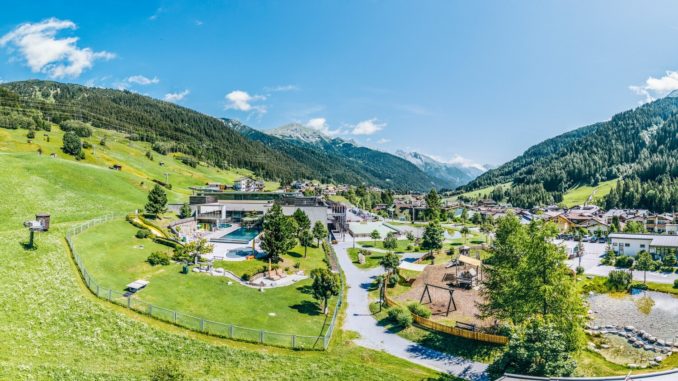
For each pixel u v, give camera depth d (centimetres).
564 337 4438
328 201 16862
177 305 5734
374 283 8831
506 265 6141
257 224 12900
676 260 11131
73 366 3928
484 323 6725
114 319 4950
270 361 4797
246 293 6844
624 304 8281
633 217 19362
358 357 5328
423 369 5119
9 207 9381
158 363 4312
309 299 7219
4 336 4156
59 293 5225
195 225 12100
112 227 8688
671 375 3894
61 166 13162
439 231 11450
